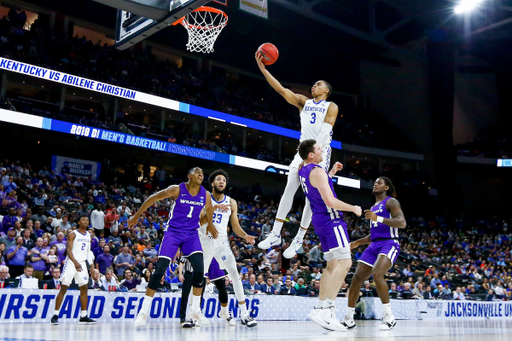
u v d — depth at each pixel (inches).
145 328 214.4
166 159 1019.9
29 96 880.3
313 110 213.6
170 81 1050.1
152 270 459.5
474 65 1352.1
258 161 1003.9
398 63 1342.3
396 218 217.5
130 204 714.2
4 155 834.2
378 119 1344.7
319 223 189.5
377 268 221.5
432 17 1211.2
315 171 183.0
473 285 721.6
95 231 557.0
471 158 1240.8
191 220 217.9
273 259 638.5
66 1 979.3
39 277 410.9
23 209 555.5
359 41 1227.2
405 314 486.3
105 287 390.0
